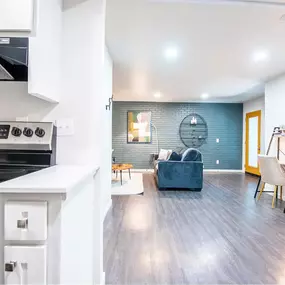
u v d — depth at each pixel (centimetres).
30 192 87
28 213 88
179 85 559
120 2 213
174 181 505
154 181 618
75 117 167
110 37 292
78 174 119
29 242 88
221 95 689
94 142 167
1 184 91
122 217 331
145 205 394
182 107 816
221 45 317
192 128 818
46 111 166
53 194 88
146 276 188
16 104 164
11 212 88
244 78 488
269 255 226
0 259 88
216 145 816
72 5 166
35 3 114
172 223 309
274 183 389
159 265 205
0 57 128
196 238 263
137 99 773
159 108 814
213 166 817
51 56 146
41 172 126
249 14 234
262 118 701
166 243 249
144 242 251
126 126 812
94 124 167
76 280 112
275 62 387
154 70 439
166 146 816
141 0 210
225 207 386
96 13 165
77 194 112
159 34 283
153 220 320
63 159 167
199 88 593
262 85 551
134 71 446
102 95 171
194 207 384
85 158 167
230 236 269
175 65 407
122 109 809
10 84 163
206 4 215
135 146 815
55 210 89
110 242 250
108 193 374
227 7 221
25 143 156
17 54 125
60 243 88
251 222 317
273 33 278
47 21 137
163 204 401
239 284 180
